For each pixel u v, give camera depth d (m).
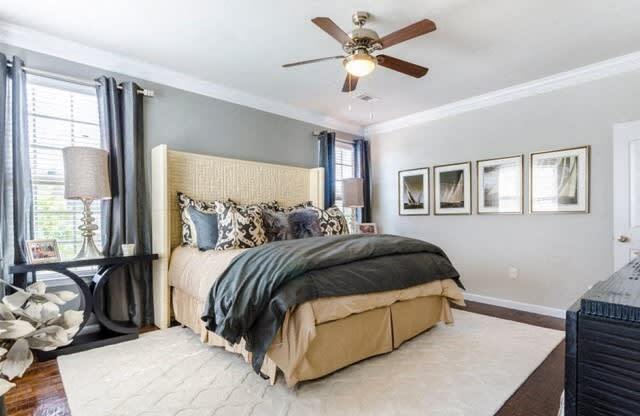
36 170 2.76
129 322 2.97
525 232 3.69
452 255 4.33
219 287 2.18
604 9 2.33
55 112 2.85
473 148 4.12
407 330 2.62
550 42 2.78
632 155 3.00
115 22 2.52
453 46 2.84
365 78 3.48
